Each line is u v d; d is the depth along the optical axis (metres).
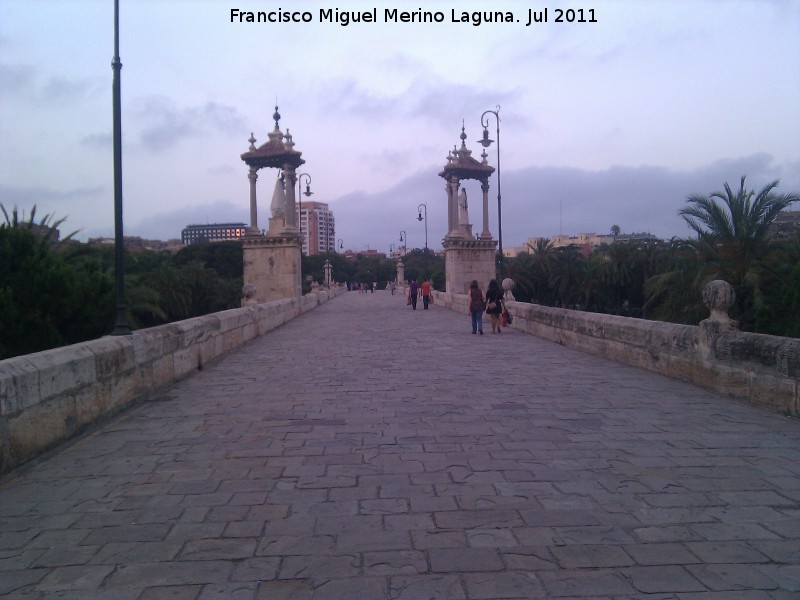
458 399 9.29
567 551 4.19
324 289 60.16
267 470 6.00
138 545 4.39
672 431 7.27
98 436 7.41
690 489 5.32
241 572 3.97
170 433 7.51
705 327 9.88
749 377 8.76
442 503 5.07
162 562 4.13
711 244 23.91
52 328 14.85
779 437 6.95
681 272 25.36
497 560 4.07
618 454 6.38
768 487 5.36
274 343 18.11
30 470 6.15
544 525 4.61
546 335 18.31
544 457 6.29
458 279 43.53
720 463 6.04
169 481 5.74
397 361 13.68
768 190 23.12
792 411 7.88
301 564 4.06
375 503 5.08
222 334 14.78
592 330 14.61
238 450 6.71
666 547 4.23
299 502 5.13
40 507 5.15
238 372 12.37
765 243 23.05
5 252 15.30
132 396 9.09
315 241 179.00
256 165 40.41
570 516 4.77
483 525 4.62
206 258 73.38
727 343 9.31
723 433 7.15
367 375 11.72
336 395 9.73
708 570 3.91
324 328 23.75
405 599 3.62
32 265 15.23
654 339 11.60
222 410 8.77
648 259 42.56
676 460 6.14
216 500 5.23
